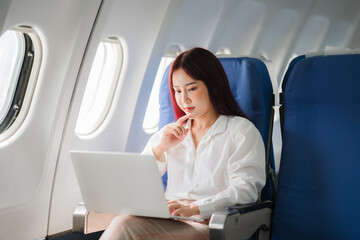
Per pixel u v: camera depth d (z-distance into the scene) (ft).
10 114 8.51
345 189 6.18
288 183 6.78
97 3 8.45
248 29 13.34
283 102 7.29
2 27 7.18
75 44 8.59
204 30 11.89
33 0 7.37
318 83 6.57
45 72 8.45
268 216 6.78
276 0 13.37
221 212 5.44
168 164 6.99
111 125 10.32
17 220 8.71
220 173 6.58
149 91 10.74
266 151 7.02
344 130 6.29
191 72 6.52
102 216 6.45
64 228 9.78
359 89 6.23
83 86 9.09
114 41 9.55
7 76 8.42
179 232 5.69
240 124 6.65
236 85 7.22
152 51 10.22
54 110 8.90
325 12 15.61
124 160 5.40
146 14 9.53
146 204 5.54
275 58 15.10
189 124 7.07
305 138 6.65
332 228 6.23
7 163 8.37
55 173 9.36
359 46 17.54
